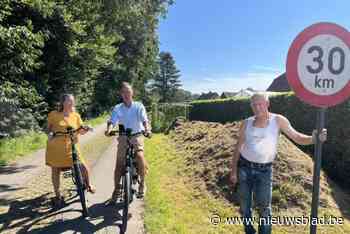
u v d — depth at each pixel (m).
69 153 6.39
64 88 21.20
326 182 8.28
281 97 12.38
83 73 22.67
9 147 11.54
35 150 12.73
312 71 3.95
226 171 8.59
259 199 4.79
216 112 23.41
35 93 15.70
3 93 13.00
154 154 13.03
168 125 23.03
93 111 39.62
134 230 5.70
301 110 11.47
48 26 18.25
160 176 9.59
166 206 6.92
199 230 6.00
